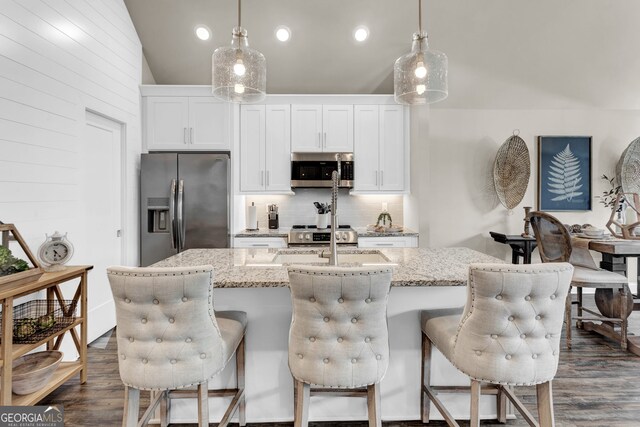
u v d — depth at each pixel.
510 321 1.50
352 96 4.37
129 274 1.44
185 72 4.35
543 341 1.52
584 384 2.49
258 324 2.04
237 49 2.17
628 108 4.77
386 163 4.42
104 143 3.45
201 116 4.14
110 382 2.50
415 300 2.06
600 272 3.20
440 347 1.73
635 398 2.32
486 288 1.49
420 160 4.20
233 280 1.76
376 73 4.39
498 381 1.51
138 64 4.02
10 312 1.86
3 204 2.22
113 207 3.61
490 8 3.73
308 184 4.37
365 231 4.31
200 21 3.86
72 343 2.82
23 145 2.37
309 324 1.51
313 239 4.10
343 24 3.88
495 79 4.41
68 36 2.80
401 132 4.42
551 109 4.78
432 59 2.19
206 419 1.56
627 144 4.82
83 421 2.08
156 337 1.48
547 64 4.25
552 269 1.47
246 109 4.36
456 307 2.06
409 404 2.08
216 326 1.56
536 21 3.84
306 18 3.83
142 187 3.81
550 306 1.50
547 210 4.80
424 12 3.77
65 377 2.27
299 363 1.54
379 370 1.54
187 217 3.79
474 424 1.59
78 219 2.92
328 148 4.39
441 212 4.80
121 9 3.64
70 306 2.47
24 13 2.37
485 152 4.78
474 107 4.74
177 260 2.34
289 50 4.12
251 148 4.38
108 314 3.47
